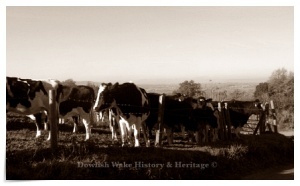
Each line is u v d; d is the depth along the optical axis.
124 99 13.07
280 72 31.64
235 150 13.82
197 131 15.83
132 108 13.20
